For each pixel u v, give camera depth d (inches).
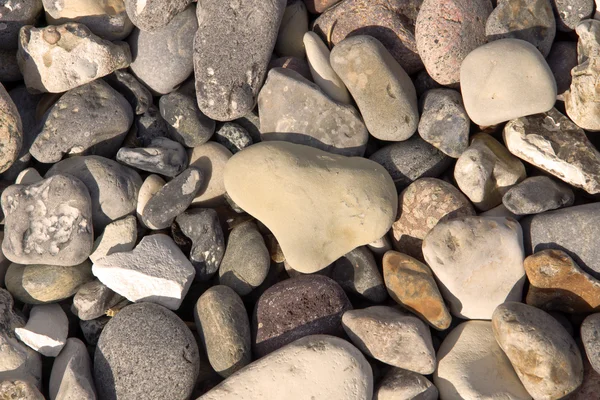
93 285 20.1
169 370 19.3
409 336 19.2
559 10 20.4
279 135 20.8
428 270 19.9
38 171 21.0
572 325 19.8
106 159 20.6
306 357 19.1
